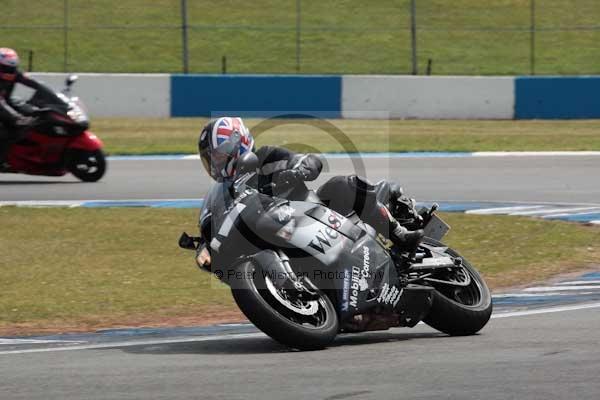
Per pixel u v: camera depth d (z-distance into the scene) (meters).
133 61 92.50
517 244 35.31
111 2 101.69
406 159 58.78
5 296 28.41
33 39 95.44
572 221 39.44
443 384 16.56
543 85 78.12
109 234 38.53
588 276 29.70
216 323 24.62
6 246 36.47
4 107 49.53
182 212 42.97
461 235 37.19
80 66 91.38
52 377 17.86
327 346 20.47
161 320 25.19
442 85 78.50
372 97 78.50
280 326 18.83
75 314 26.00
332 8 101.38
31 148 50.41
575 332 21.14
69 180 52.75
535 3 103.25
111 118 78.62
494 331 21.78
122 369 18.44
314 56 93.62
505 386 16.31
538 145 63.81
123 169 56.12
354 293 19.95
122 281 30.48
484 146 63.56
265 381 17.08
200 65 91.88
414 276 21.66
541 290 27.59
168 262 33.50
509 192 47.12
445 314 21.25
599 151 61.00
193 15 100.38
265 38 96.69
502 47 95.88
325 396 15.94
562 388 16.11
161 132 71.12
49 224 40.56
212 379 17.34
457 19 100.19
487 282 29.52
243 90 78.56
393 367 17.97
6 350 21.09
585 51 95.44
